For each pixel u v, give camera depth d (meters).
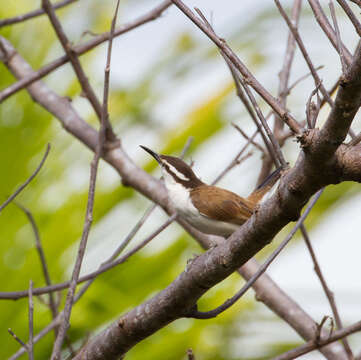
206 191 10.49
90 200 7.61
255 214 6.71
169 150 13.51
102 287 11.70
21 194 12.23
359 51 5.39
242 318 12.02
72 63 11.01
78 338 11.46
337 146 5.88
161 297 7.64
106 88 8.30
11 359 8.16
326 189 13.17
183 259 12.15
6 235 11.78
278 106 6.57
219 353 11.64
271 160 11.42
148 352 11.55
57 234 11.93
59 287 8.64
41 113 13.15
